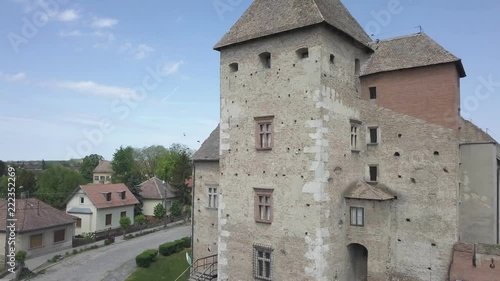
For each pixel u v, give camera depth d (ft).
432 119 81.56
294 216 77.30
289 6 84.23
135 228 187.83
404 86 85.20
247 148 85.71
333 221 77.66
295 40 79.66
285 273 77.77
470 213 80.07
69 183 242.99
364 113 88.99
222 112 90.89
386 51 91.66
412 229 80.84
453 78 79.87
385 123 86.17
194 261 109.29
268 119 82.64
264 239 81.51
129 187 230.48
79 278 111.55
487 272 71.61
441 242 77.61
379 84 88.28
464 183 81.10
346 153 83.05
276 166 80.69
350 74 86.89
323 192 74.74
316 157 74.90
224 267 87.92
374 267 78.74
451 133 78.28
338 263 78.79
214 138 117.08
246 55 87.20
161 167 308.40
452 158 77.77
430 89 82.23
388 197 79.77
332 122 78.74
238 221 86.17
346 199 82.33
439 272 77.25
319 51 76.07
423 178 80.59
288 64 80.33
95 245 156.56
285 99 80.18
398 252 81.97
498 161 89.30
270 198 81.15
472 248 74.08
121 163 287.48
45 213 152.56
